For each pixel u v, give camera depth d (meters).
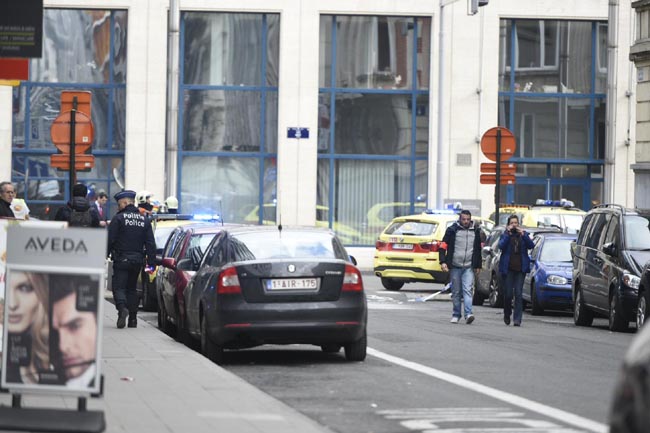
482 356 54.19
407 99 148.38
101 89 145.38
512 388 42.88
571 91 150.88
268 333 48.88
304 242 51.03
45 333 28.02
